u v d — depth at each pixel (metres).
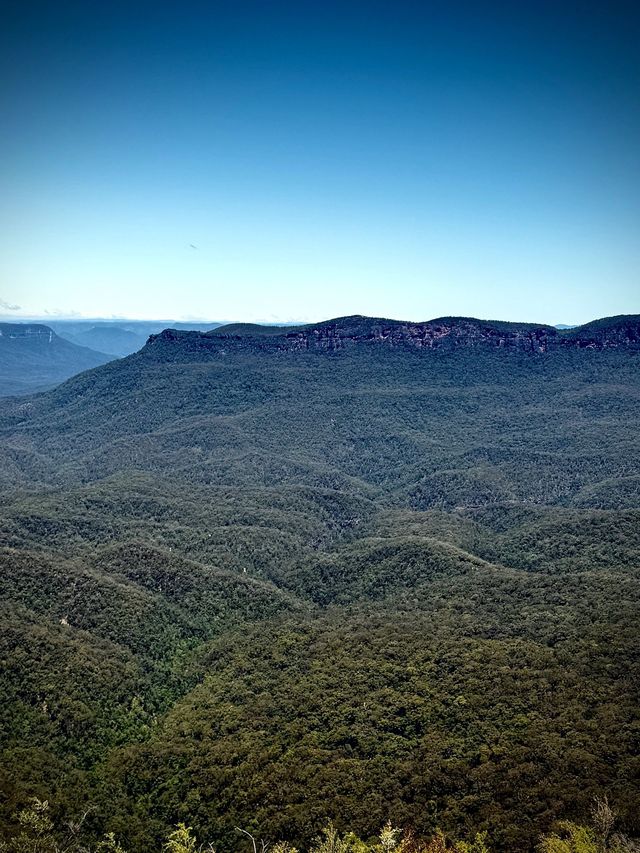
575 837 50.19
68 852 62.16
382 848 51.56
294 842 63.06
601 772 61.84
